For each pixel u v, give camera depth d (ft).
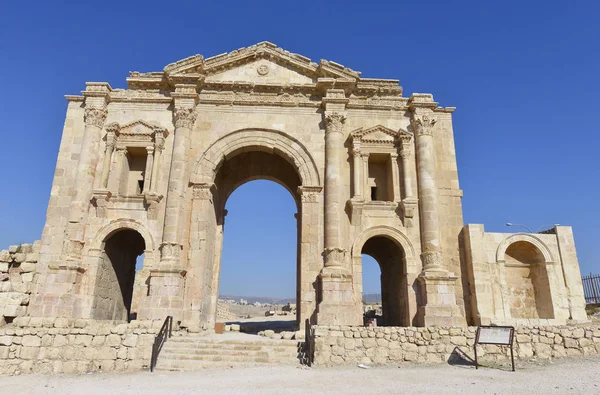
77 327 62.44
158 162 88.28
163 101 93.30
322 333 59.52
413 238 86.33
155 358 57.26
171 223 82.74
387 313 102.99
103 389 44.42
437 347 59.57
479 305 80.89
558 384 42.91
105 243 85.40
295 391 40.93
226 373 52.75
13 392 44.04
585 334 60.03
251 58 97.14
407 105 95.04
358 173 88.84
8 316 77.71
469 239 85.15
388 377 48.47
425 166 89.10
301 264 83.41
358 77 95.40
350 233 85.97
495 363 57.16
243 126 92.32
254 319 165.78
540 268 85.30
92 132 89.15
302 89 94.63
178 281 79.05
